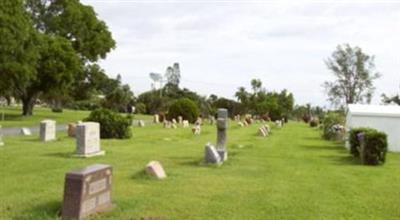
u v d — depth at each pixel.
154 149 21.80
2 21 40.22
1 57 41.62
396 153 25.28
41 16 57.59
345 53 86.62
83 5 59.69
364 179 14.83
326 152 24.28
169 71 141.88
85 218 8.42
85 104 93.81
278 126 56.72
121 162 16.53
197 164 16.83
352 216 9.73
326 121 40.59
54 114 65.19
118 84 85.12
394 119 26.78
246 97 92.94
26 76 44.75
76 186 8.31
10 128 35.88
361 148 19.64
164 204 10.05
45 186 11.32
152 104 88.50
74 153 18.12
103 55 61.25
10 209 9.00
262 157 20.45
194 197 10.95
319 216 9.62
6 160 15.58
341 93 87.38
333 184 13.63
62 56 51.19
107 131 27.36
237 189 12.20
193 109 54.66
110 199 9.43
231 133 39.41
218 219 9.08
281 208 10.20
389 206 10.77
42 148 19.75
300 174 15.51
